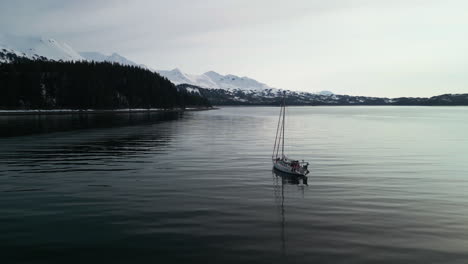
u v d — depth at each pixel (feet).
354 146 202.69
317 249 58.34
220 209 79.15
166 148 186.50
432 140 238.27
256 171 124.77
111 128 320.29
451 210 79.66
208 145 201.67
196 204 82.74
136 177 112.98
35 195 90.17
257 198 88.79
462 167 134.51
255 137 252.01
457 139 244.22
